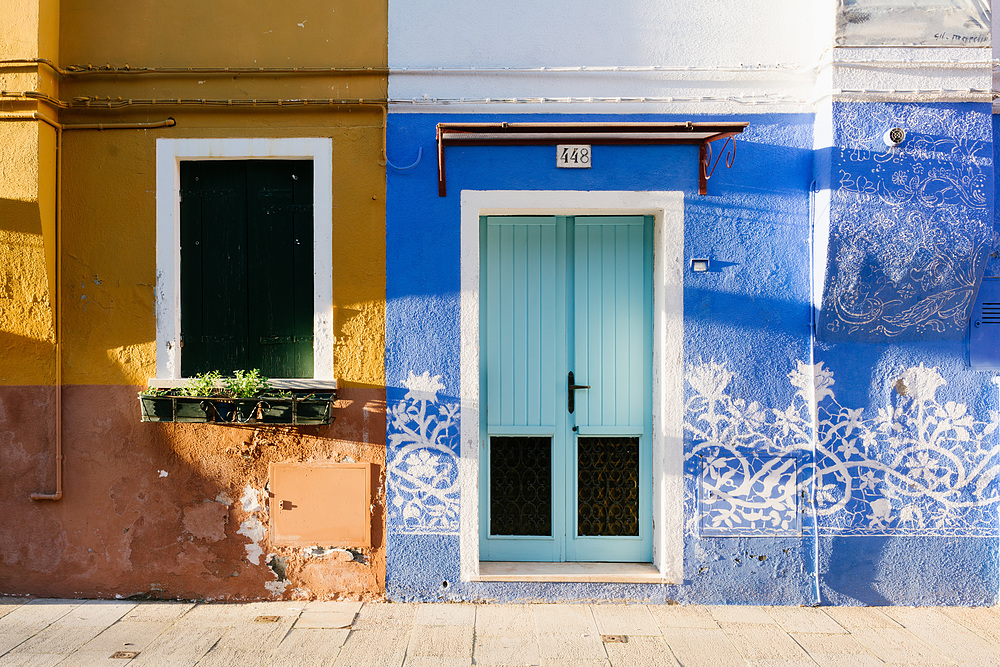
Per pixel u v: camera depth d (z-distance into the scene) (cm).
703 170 438
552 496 466
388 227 443
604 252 464
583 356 466
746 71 441
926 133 418
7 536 442
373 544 441
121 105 439
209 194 454
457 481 441
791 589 439
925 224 416
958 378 438
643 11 444
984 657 369
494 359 464
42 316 436
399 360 442
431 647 378
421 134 444
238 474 440
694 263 442
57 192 438
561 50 445
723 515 440
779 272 444
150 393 418
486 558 464
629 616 421
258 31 444
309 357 453
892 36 419
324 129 443
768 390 442
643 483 465
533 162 443
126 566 441
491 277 463
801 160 444
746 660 365
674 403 441
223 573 441
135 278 442
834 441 438
